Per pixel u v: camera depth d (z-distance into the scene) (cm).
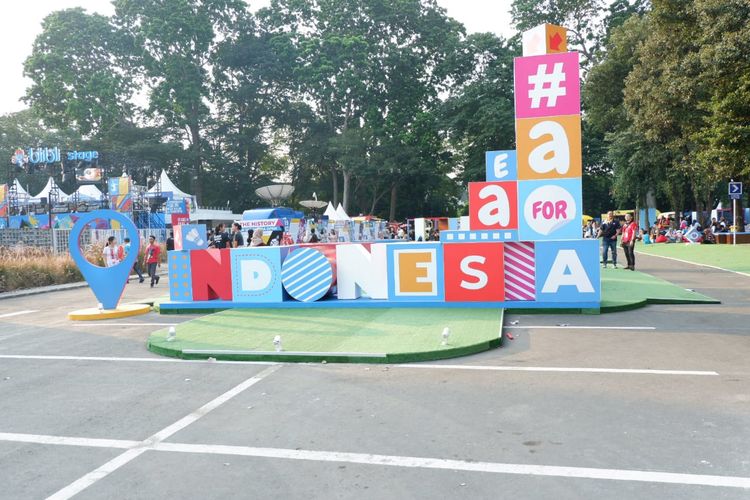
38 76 5197
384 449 414
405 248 1066
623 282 1372
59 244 2602
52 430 485
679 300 1070
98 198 4091
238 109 5972
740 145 2091
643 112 2981
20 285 1959
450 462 388
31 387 632
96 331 1002
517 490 343
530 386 560
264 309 1099
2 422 511
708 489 337
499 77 5100
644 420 454
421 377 608
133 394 584
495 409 494
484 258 1024
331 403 528
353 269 1109
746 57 1981
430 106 5888
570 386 555
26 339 954
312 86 5369
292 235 3148
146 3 5147
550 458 388
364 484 359
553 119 1009
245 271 1134
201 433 462
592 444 410
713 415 461
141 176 4484
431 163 5669
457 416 480
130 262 1205
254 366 682
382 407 511
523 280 1012
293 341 785
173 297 1192
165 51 5294
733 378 566
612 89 3569
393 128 5481
